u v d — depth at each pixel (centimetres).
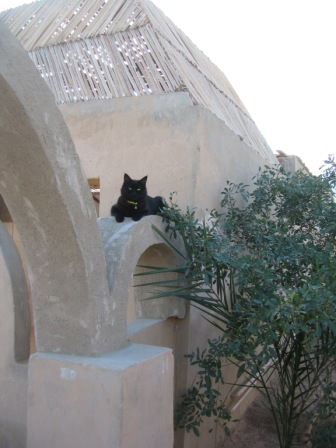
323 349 377
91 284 265
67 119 511
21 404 300
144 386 263
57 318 276
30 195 244
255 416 585
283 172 523
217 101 569
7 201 254
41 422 265
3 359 311
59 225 250
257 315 332
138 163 468
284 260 374
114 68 507
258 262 344
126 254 304
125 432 244
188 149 447
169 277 399
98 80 512
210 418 473
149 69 488
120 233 318
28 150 225
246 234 464
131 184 352
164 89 473
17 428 301
